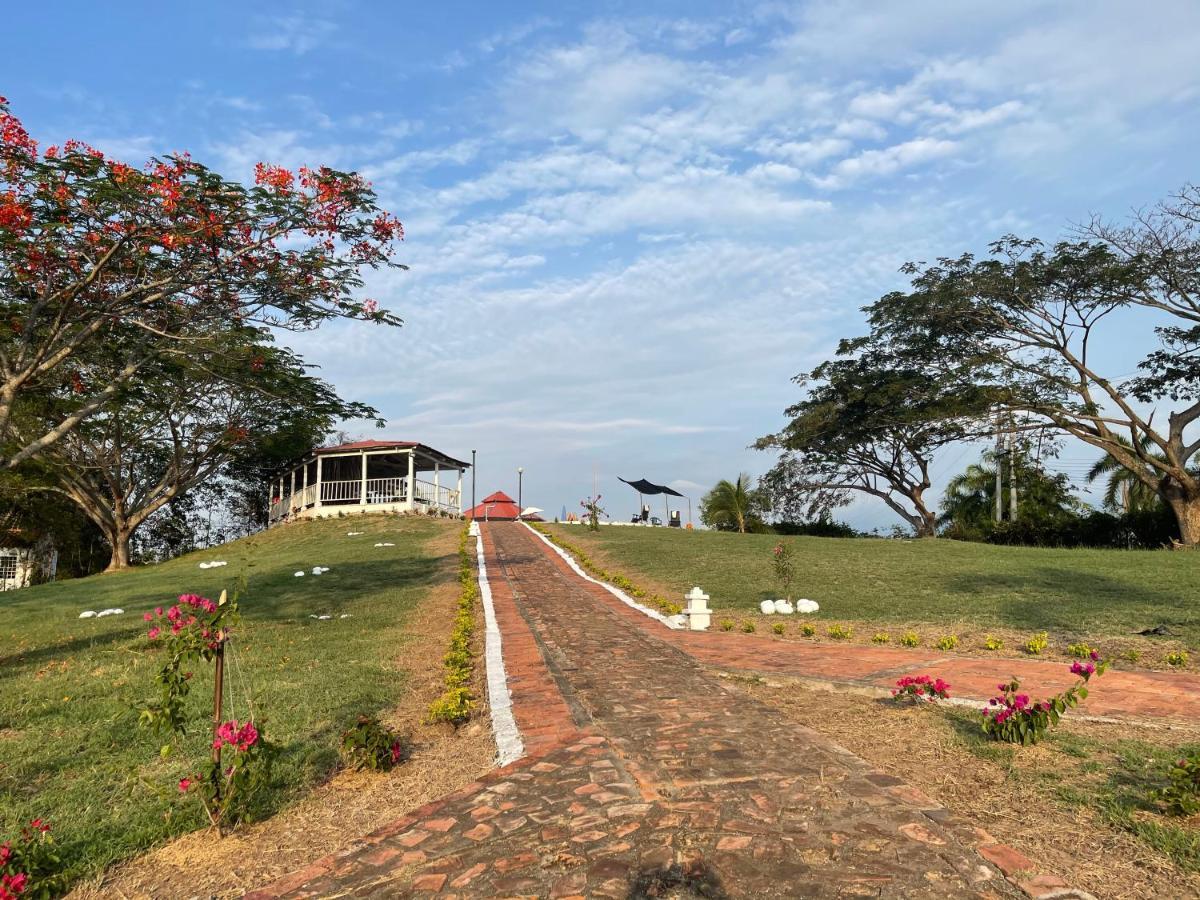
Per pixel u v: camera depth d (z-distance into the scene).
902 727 6.34
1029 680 7.88
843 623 12.07
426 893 3.84
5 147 8.98
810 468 40.44
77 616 15.18
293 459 38.47
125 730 6.89
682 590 16.64
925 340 32.44
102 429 27.98
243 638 11.45
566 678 8.55
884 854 3.98
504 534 31.77
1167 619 10.66
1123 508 31.67
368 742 5.82
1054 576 15.13
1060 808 4.51
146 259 10.60
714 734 6.19
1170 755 5.34
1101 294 27.14
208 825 4.86
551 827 4.52
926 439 33.53
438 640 11.33
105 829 4.80
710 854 4.06
